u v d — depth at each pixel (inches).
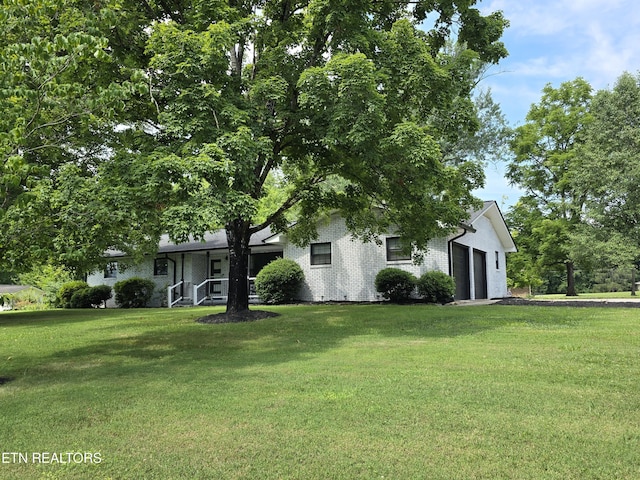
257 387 216.7
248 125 373.1
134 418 177.9
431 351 290.5
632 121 993.5
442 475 121.1
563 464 126.1
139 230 331.3
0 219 215.3
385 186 485.1
